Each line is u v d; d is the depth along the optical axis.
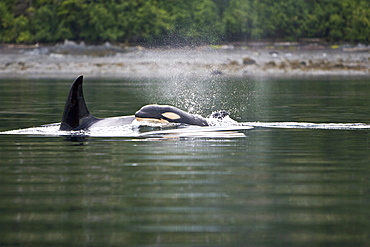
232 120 50.88
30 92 92.25
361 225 21.88
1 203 25.02
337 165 32.88
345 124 51.97
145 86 106.44
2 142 41.69
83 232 21.28
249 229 21.50
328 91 94.88
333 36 192.38
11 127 50.56
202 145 39.56
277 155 35.94
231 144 40.00
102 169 31.80
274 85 109.81
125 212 23.59
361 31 193.62
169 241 20.31
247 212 23.52
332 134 45.28
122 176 29.95
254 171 31.14
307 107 68.56
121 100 78.94
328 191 26.70
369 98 80.94
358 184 28.09
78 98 47.09
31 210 23.95
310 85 109.38
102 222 22.39
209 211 23.67
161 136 43.28
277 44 184.00
